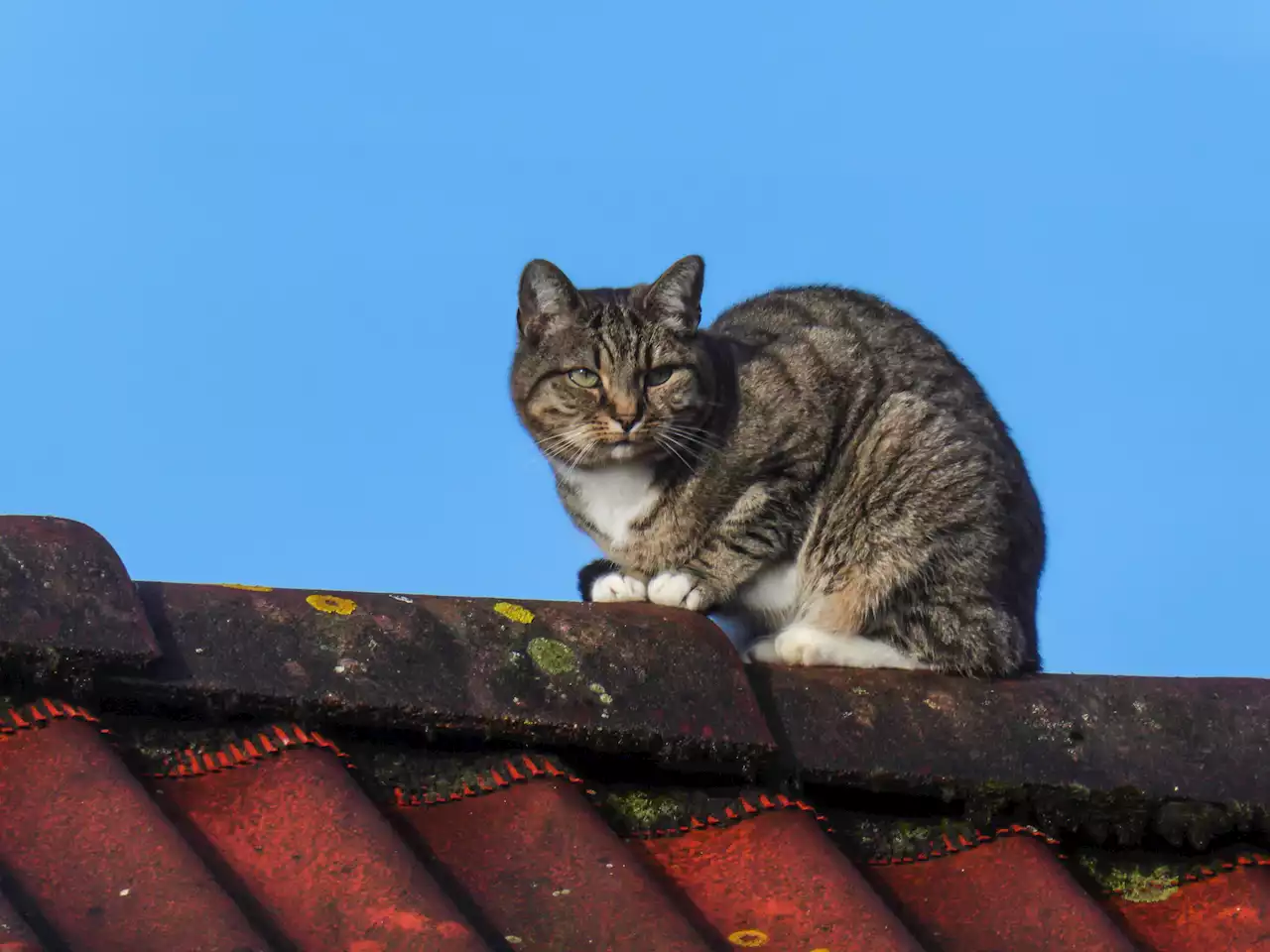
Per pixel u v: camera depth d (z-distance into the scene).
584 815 6.68
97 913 5.36
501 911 6.09
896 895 7.22
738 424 12.55
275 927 5.64
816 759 7.55
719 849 6.91
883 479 12.02
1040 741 7.98
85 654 6.38
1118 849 7.99
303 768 6.41
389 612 7.22
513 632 7.36
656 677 7.37
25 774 5.96
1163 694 8.38
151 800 5.98
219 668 6.66
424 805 6.71
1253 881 7.72
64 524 6.92
